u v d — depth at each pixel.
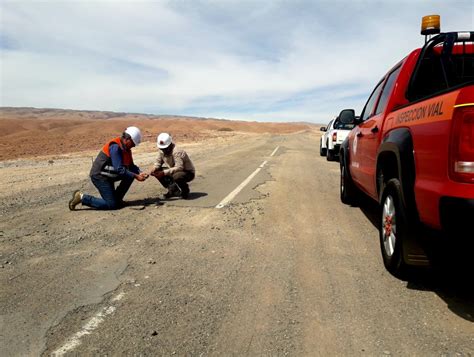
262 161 15.15
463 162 2.64
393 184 3.72
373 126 5.04
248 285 3.55
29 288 3.45
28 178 10.23
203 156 17.34
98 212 6.35
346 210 6.67
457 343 2.64
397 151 3.60
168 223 5.65
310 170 12.43
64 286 3.50
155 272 3.84
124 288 3.47
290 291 3.44
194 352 2.52
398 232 3.55
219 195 7.85
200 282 3.61
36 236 5.00
